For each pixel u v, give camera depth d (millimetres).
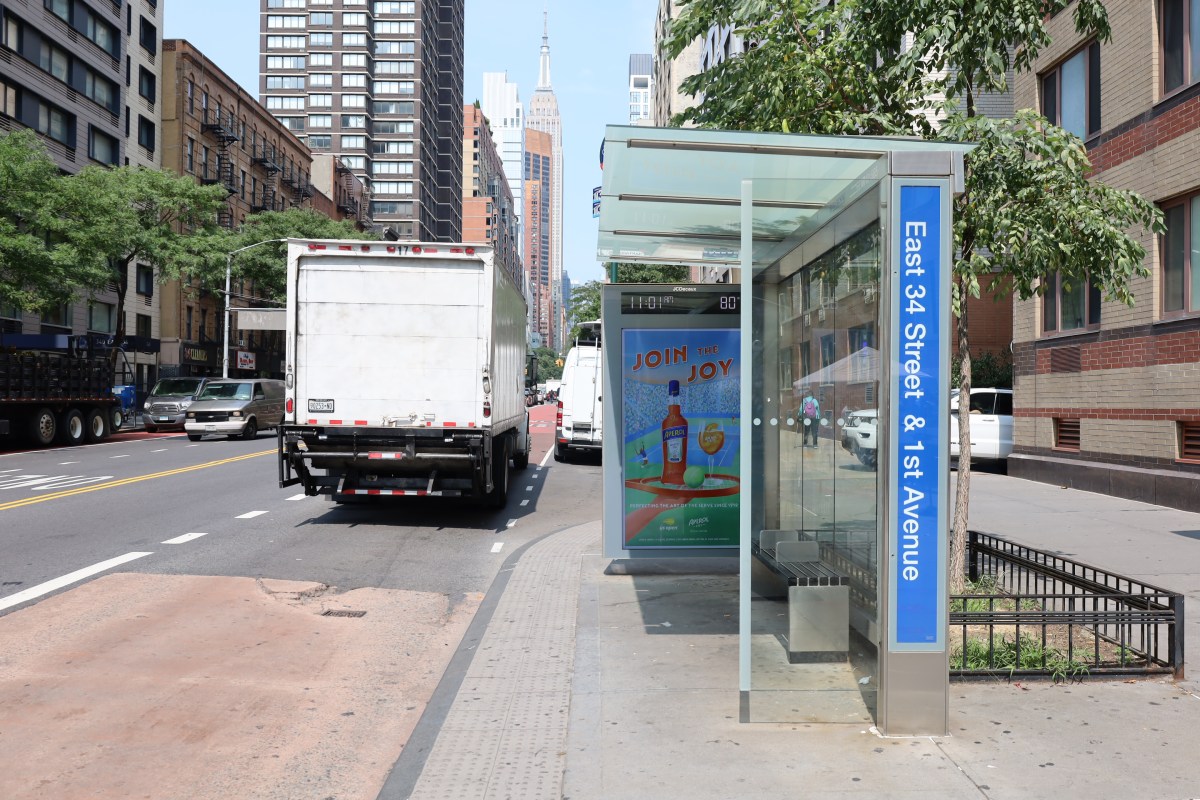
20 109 42594
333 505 14492
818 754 4391
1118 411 15086
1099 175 15445
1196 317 13133
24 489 15758
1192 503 13000
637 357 8945
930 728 4633
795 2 7949
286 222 55812
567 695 5406
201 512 13422
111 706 5371
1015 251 6785
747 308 4883
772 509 7348
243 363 64438
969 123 6750
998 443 20078
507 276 14695
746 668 4820
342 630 7188
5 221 28000
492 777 4242
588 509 14617
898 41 7668
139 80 55031
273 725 5148
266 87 121562
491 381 12617
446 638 7102
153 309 56031
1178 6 13562
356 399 12586
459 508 14516
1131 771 4184
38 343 32062
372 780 4434
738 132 4648
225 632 7008
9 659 6215
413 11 126875
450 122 153375
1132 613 5613
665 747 4488
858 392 5234
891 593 4645
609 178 5559
